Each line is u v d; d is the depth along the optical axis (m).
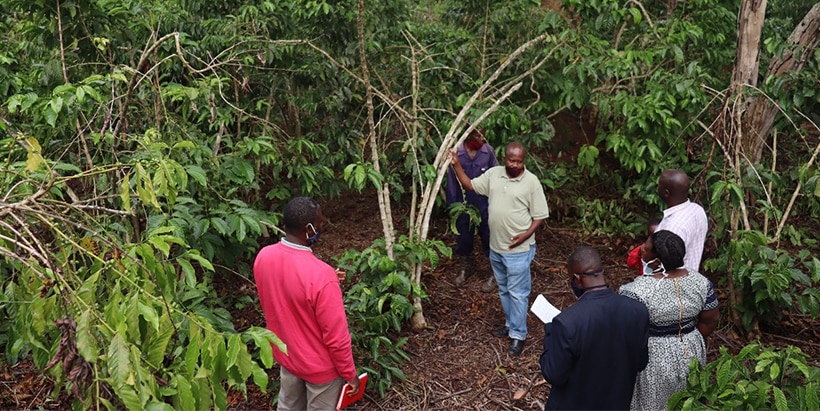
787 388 2.52
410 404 3.56
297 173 4.32
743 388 2.39
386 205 4.04
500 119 4.77
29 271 1.80
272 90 5.01
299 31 5.01
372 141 4.04
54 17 3.59
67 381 1.81
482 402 3.58
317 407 2.86
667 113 4.50
